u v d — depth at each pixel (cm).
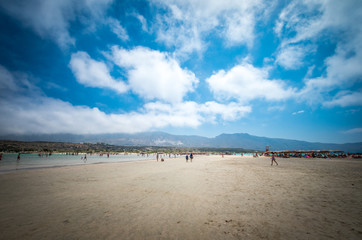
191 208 572
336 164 2462
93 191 837
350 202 585
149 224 451
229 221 457
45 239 369
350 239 334
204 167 2206
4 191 846
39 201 672
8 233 397
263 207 558
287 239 348
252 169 1803
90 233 400
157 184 1005
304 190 777
